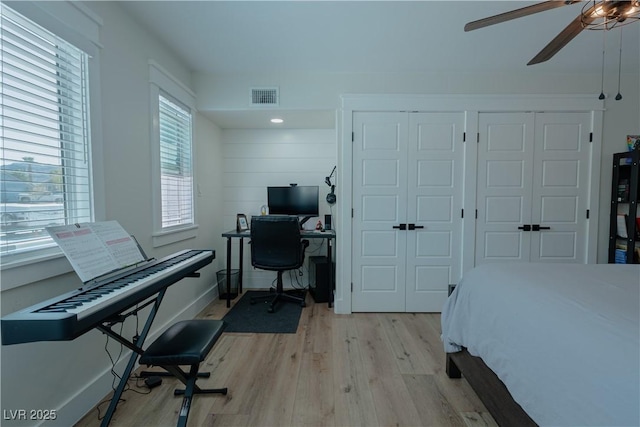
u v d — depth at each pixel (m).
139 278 1.30
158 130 2.21
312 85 2.87
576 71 2.79
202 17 1.96
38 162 1.36
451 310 1.77
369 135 2.88
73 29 1.46
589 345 0.88
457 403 1.61
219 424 1.46
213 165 3.39
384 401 1.63
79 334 0.92
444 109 2.84
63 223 1.47
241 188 3.69
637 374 0.74
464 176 2.88
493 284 1.47
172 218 2.52
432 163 2.89
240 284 3.54
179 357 1.26
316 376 1.87
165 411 1.56
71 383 1.47
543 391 0.97
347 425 1.46
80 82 1.54
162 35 2.19
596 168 2.84
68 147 1.49
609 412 0.75
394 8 1.87
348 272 2.94
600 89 2.82
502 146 2.86
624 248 2.74
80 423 1.48
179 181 2.64
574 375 0.87
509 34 2.17
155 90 2.18
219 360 2.06
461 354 1.68
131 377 1.86
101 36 1.67
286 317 2.85
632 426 0.70
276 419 1.50
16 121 1.25
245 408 1.58
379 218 2.93
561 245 2.90
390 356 2.11
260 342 2.33
